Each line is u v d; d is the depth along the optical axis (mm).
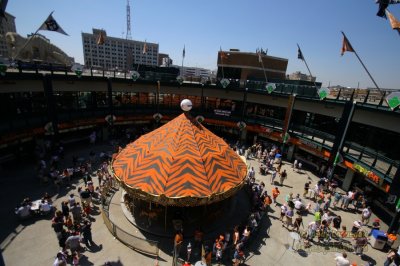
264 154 29094
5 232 14078
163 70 40938
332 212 19344
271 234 16000
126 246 13812
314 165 28047
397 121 18547
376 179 18109
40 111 25500
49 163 23438
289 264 13672
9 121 21281
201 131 17625
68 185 19750
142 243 13297
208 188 14328
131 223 15641
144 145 17188
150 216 15391
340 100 23562
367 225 17938
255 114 35719
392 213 19297
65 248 12703
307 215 18562
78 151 27469
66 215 14836
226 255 13719
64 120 26234
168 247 14008
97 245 13703
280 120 32281
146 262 12875
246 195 20656
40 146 24531
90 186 17984
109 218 15945
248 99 35156
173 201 13523
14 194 17984
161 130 18062
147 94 35094
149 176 14594
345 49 19750
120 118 31734
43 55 36750
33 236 13945
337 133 23312
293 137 28766
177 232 13719
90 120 28922
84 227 13203
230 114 35406
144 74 34312
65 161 24391
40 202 15828
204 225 15758
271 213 18391
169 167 14742
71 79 26656
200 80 39469
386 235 15375
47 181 19750
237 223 16641
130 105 33969
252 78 41031
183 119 17719
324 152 24719
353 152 23094
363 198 19969
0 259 8617
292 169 27797
